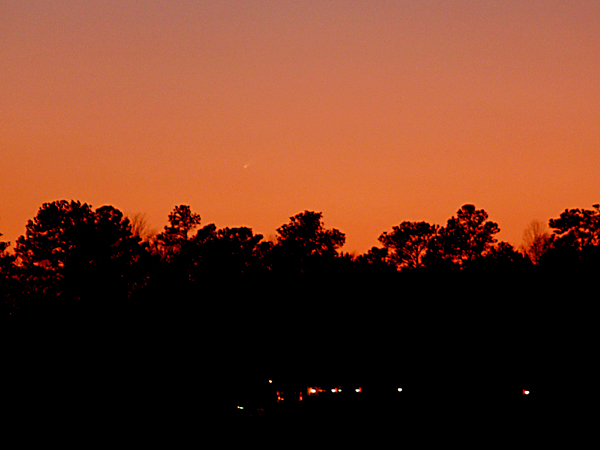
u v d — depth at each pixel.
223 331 82.75
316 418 51.69
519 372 68.69
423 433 44.50
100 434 44.78
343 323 84.38
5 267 87.12
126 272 88.06
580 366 67.88
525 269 85.69
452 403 54.91
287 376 79.75
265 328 85.25
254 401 65.81
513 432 44.09
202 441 42.41
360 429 46.50
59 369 64.38
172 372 69.81
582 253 86.00
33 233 87.19
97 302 81.75
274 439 42.84
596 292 78.69
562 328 74.81
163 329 79.25
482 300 81.06
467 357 73.88
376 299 87.44
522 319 77.25
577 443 39.66
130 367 68.81
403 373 74.25
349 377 78.62
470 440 41.69
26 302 76.31
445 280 87.00
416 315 82.75
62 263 87.56
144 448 40.28
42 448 40.34
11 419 49.09
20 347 67.94
